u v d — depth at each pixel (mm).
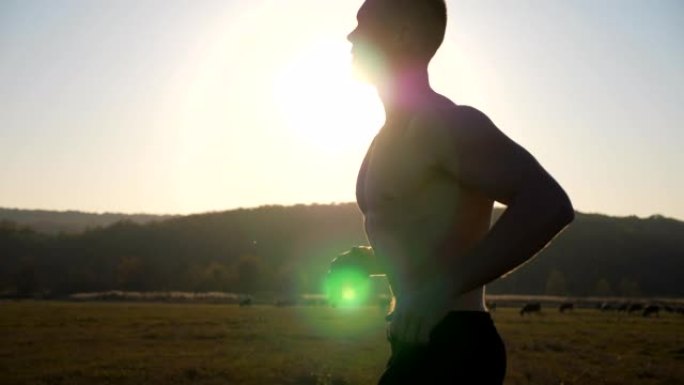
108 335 34281
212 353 25531
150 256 165500
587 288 142375
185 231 184625
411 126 2434
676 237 173750
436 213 2404
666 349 29875
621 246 159000
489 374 2367
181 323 45219
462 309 2369
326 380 17891
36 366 21078
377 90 2592
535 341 33312
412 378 2361
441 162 2348
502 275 2123
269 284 147125
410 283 2449
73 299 112938
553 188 2131
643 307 78125
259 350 26953
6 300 107938
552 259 153625
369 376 18531
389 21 2504
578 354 26969
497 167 2223
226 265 163250
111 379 18172
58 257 161000
